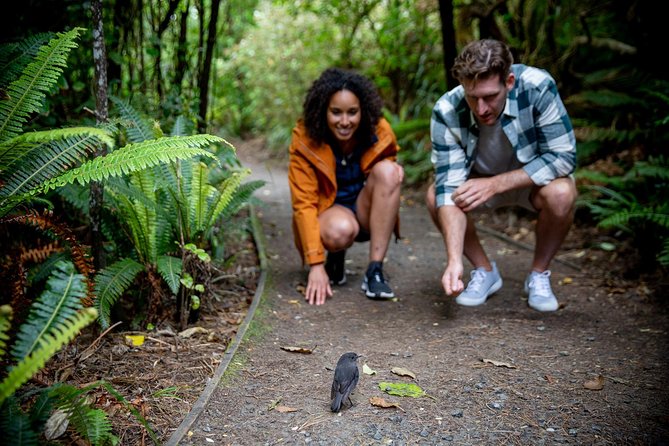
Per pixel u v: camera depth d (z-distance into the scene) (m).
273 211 5.67
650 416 2.12
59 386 1.82
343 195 3.51
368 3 8.09
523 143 3.04
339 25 8.37
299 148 3.30
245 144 10.55
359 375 2.45
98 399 2.14
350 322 3.04
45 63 2.17
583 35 5.82
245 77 9.74
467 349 2.71
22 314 2.06
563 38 5.77
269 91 9.91
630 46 5.48
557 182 3.03
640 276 3.70
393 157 3.47
